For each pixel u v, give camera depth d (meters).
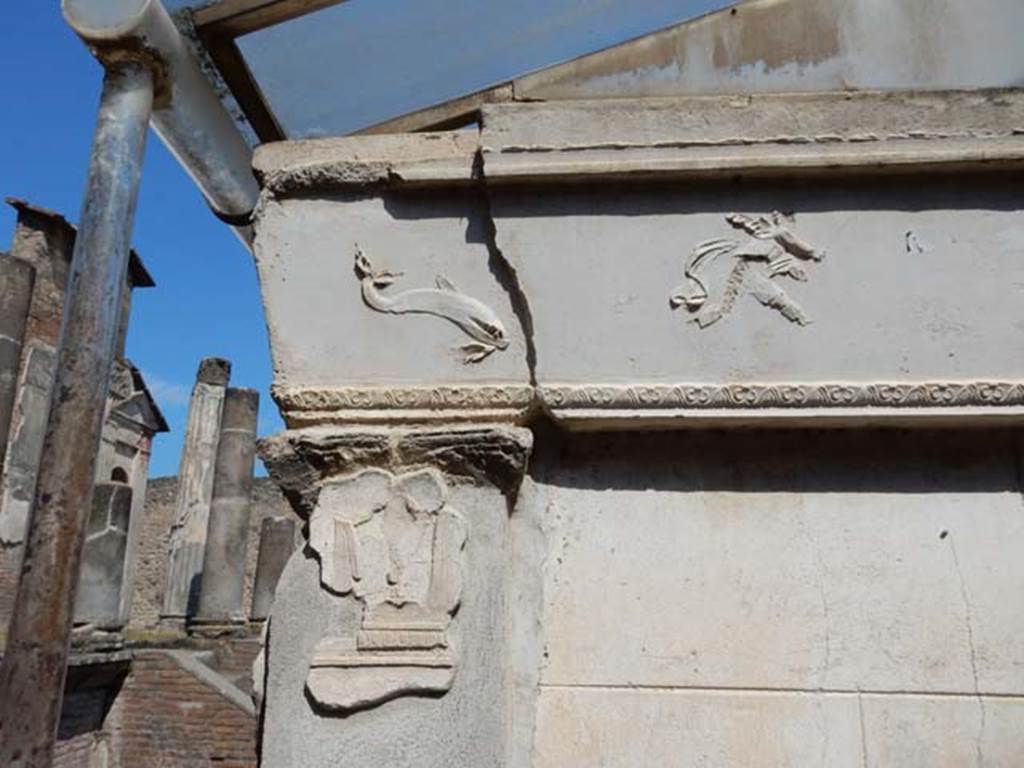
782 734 1.95
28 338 11.04
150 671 8.19
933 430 2.09
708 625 2.02
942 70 2.47
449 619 1.93
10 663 2.45
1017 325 2.05
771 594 2.03
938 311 2.07
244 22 2.87
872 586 2.02
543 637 2.03
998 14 2.48
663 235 2.15
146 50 2.78
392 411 2.11
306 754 1.87
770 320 2.10
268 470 2.07
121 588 8.08
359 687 1.88
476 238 2.19
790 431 2.12
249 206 3.59
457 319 2.15
